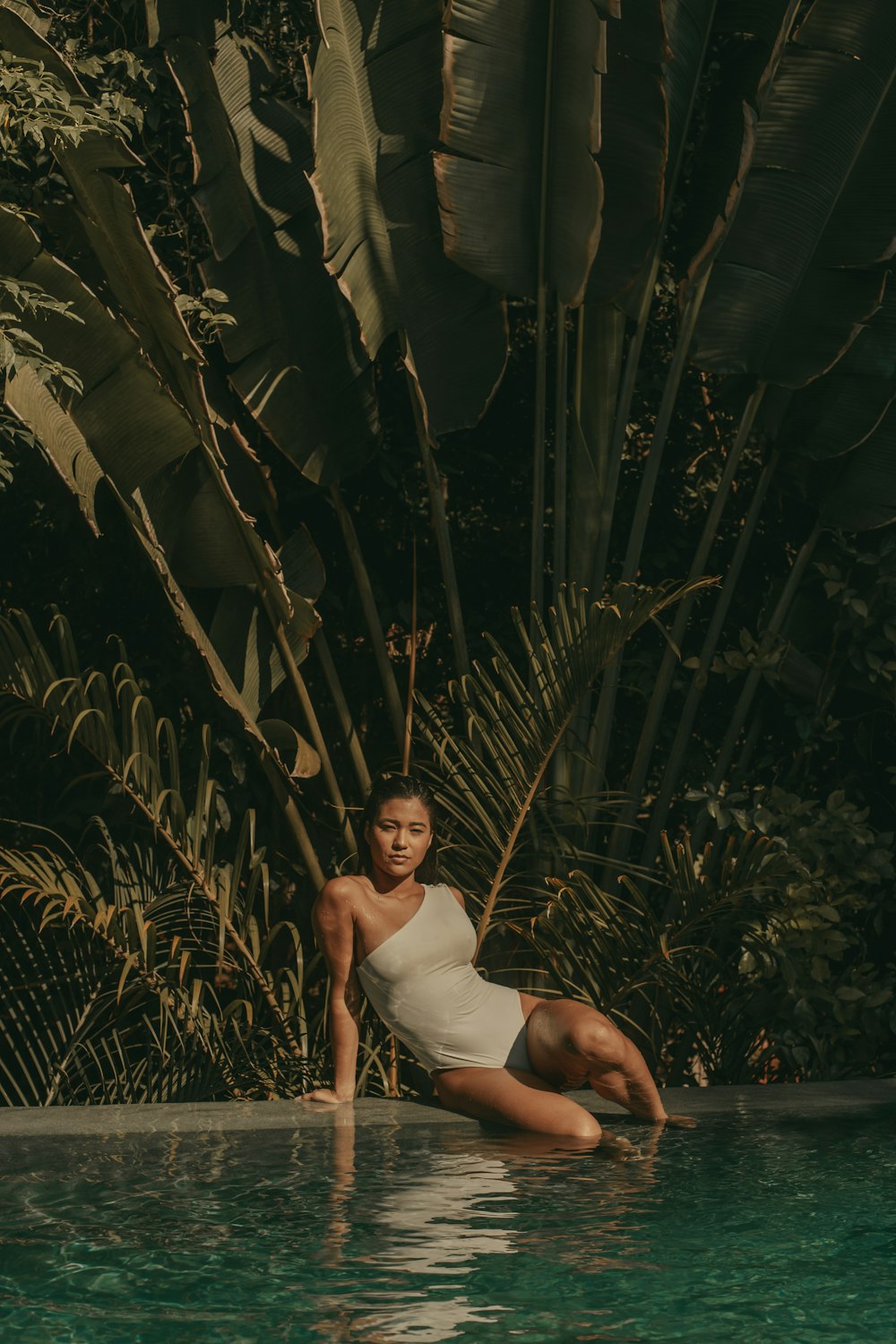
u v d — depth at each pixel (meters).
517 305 6.07
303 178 5.36
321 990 5.78
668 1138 3.13
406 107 4.99
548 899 4.68
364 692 5.99
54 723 4.43
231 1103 3.44
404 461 5.96
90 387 4.49
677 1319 1.77
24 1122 3.21
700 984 4.70
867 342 5.27
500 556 6.04
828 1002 5.00
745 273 5.21
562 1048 3.35
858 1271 1.99
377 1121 3.27
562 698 4.18
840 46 5.15
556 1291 1.89
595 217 4.73
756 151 5.23
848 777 5.53
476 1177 2.65
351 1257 2.06
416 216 5.01
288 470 5.84
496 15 4.65
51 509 5.67
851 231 5.17
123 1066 4.45
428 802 3.57
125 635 5.77
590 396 5.39
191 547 4.84
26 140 5.09
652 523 6.08
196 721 5.66
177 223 5.73
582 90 4.64
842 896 4.98
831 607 5.57
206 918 4.73
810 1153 2.92
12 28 4.29
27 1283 1.93
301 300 5.21
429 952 3.49
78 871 5.41
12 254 4.33
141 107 5.54
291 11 6.06
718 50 6.00
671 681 5.46
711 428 6.17
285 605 4.73
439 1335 1.70
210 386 5.31
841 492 5.34
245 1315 1.78
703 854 4.96
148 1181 2.61
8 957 5.31
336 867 4.95
